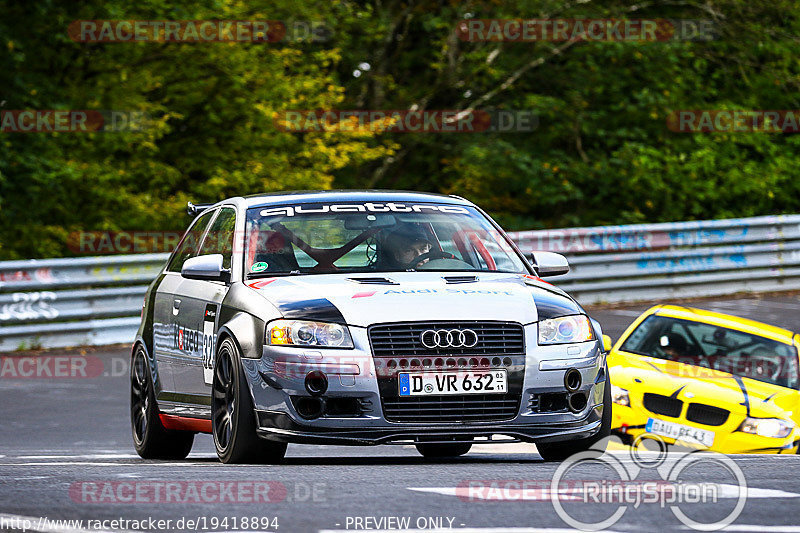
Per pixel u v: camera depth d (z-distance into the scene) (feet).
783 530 53.57
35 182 264.11
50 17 265.54
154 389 100.68
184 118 298.97
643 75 347.56
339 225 92.07
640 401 130.31
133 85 282.97
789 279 279.28
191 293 94.43
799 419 125.59
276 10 297.53
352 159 304.91
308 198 95.40
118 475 73.00
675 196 348.59
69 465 83.25
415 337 80.02
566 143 354.54
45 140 266.16
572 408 82.99
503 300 83.15
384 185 359.87
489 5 341.62
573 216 342.85
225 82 297.53
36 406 149.38
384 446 128.26
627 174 337.52
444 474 72.33
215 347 86.69
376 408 79.00
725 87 362.53
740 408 126.00
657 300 261.65
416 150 356.18
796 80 354.54
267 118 293.64
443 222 94.53
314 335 79.82
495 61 343.05
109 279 206.08
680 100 348.59
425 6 352.28
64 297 198.90
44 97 268.41
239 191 292.81
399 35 362.74
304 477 70.49
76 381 169.89
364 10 345.51
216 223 98.53
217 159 298.76
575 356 83.10
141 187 294.46
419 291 82.79
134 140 275.18
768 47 351.25
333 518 55.88
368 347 79.30
